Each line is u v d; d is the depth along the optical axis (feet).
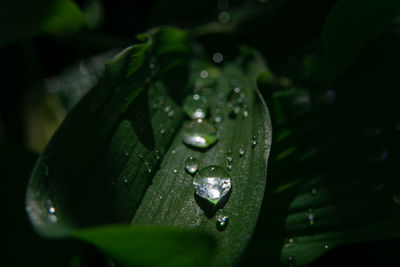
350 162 0.71
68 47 0.89
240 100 0.75
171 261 0.64
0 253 0.70
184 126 0.72
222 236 0.66
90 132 0.68
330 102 0.75
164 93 0.73
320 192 0.70
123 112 0.70
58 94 0.87
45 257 0.71
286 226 0.70
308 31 0.85
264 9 0.85
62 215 0.65
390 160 0.71
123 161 0.69
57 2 0.75
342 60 0.75
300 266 0.68
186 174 0.69
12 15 0.74
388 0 0.70
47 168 0.66
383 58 0.76
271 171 0.72
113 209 0.67
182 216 0.67
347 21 0.72
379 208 0.69
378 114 0.73
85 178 0.67
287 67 0.82
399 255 0.72
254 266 0.68
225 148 0.70
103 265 0.74
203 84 0.77
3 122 0.86
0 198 0.73
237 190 0.67
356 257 0.72
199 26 0.86
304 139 0.73
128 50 0.69
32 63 0.87
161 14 0.86
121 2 0.91
